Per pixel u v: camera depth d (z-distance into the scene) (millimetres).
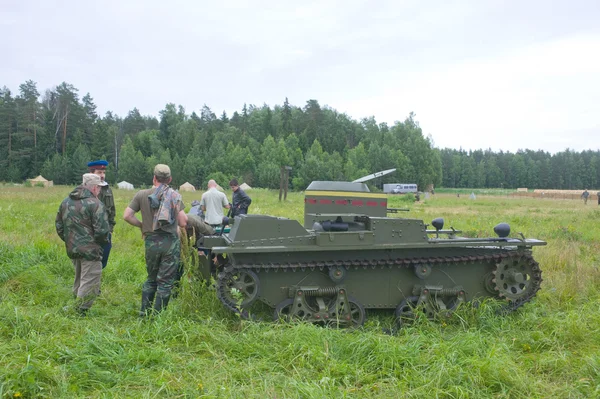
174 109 95000
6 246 7605
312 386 3709
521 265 6098
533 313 5875
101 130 74500
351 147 84812
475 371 4078
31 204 18094
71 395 3521
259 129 90125
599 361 4246
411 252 5887
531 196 65562
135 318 5457
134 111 112625
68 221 5477
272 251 5289
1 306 5234
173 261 5445
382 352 4367
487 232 12805
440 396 3779
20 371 3641
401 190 66062
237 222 5543
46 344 4262
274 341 4629
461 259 5848
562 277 7617
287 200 27172
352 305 5680
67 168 67125
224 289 5199
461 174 111312
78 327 4918
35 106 77812
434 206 30266
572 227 14188
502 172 116625
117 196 27609
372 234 5543
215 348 4555
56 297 5945
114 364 4035
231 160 64438
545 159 124375
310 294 5520
